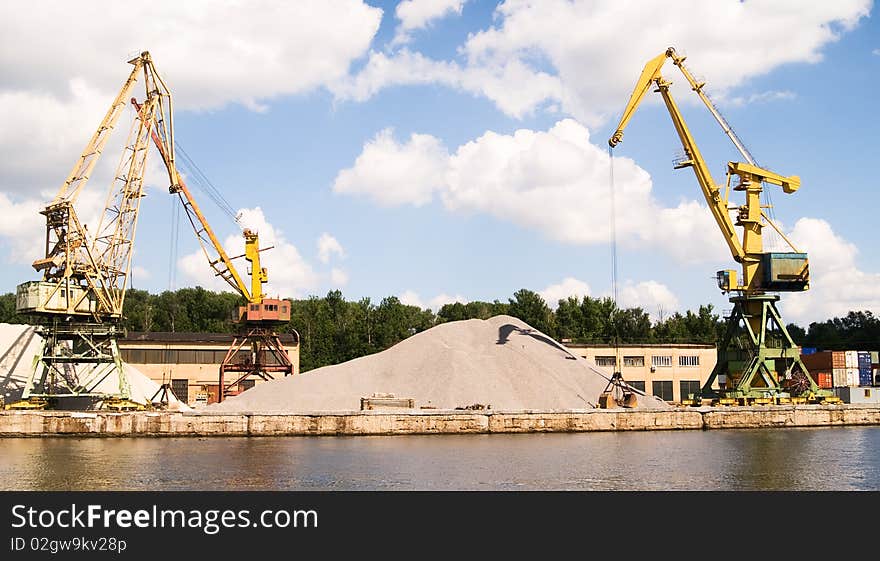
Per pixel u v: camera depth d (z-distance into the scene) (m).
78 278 75.75
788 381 82.88
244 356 100.00
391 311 142.75
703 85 81.62
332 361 124.19
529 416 69.19
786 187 82.06
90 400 75.94
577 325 144.00
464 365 76.75
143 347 96.44
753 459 47.25
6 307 147.25
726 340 82.88
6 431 64.25
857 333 138.25
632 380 100.62
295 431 65.62
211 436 64.75
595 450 52.31
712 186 80.94
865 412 80.06
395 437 63.84
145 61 80.44
